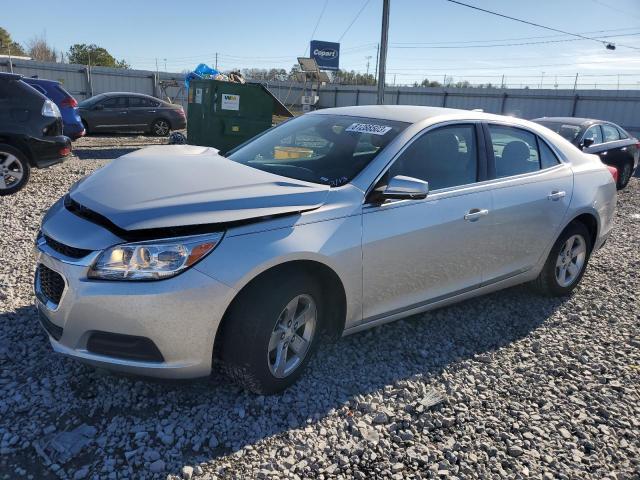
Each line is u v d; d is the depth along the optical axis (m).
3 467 2.51
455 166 3.96
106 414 2.92
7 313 3.93
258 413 3.02
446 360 3.79
